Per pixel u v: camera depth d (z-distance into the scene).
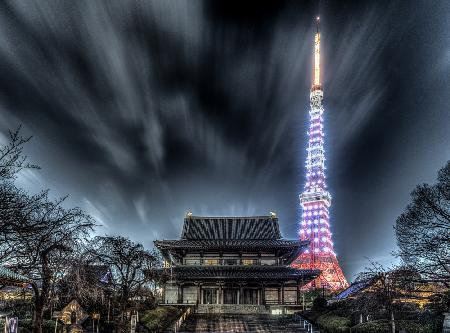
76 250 32.91
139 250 52.34
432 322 44.56
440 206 43.16
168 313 71.88
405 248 44.25
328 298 106.69
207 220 112.75
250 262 100.25
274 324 73.06
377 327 48.25
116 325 51.47
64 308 54.91
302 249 104.12
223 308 87.56
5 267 29.64
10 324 29.11
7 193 24.64
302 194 199.12
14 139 24.58
